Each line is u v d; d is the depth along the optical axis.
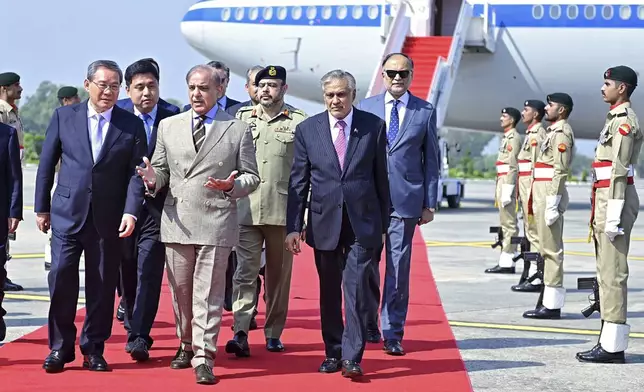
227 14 25.00
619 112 6.20
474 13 23.20
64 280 5.66
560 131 8.01
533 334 7.31
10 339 6.67
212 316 5.57
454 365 6.08
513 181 11.29
